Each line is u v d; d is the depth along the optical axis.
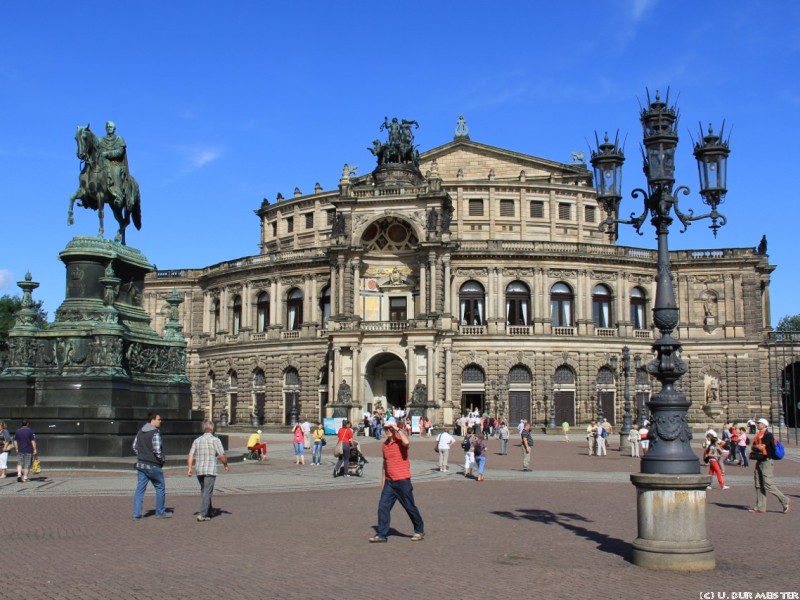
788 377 117.44
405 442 24.55
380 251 108.38
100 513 29.22
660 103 23.42
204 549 22.52
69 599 16.75
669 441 21.22
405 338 100.94
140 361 50.72
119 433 45.62
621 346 110.75
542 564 21.03
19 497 33.59
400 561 21.23
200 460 28.02
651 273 114.25
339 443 46.78
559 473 50.72
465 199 118.62
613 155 26.64
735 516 31.03
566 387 108.81
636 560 20.92
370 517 29.67
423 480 46.50
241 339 117.50
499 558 21.81
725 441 61.09
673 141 23.27
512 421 107.12
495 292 108.38
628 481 45.78
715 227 25.36
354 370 101.56
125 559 20.97
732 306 114.00
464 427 92.19
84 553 21.70
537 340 107.81
